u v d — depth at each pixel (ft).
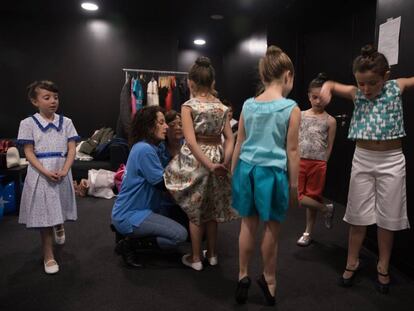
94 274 7.02
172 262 7.57
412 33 6.45
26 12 15.40
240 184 5.58
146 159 7.00
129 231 7.07
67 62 16.21
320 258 7.82
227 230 9.64
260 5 12.99
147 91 14.32
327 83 6.55
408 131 6.74
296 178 5.34
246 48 16.87
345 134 11.68
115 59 16.63
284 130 5.22
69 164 7.33
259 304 5.98
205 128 6.51
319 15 12.76
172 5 13.87
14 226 9.87
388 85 5.91
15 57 15.67
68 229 9.62
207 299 6.12
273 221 5.59
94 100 16.71
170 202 8.23
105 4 14.11
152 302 6.03
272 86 5.46
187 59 21.52
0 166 11.02
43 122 7.07
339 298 6.18
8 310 5.76
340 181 12.20
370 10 10.02
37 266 7.38
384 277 6.35
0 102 15.71
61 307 5.86
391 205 6.09
